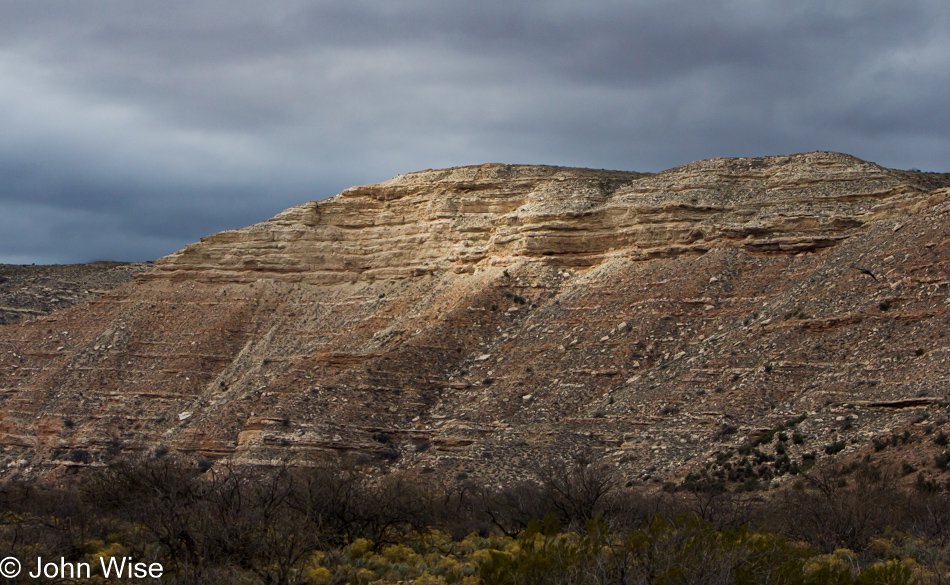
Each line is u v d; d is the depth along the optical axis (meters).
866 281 63.78
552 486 33.06
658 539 18.25
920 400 49.16
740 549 17.89
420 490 44.09
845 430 50.06
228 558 21.83
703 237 80.81
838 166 85.81
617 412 62.00
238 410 77.38
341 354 80.12
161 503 24.75
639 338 70.81
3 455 84.88
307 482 30.92
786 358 59.75
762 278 73.62
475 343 79.62
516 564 17.70
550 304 81.44
